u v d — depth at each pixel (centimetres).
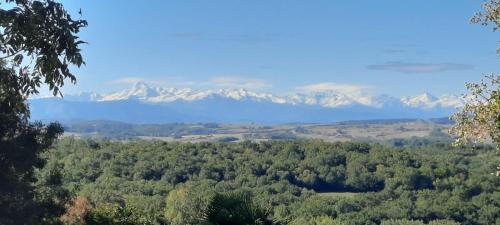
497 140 1072
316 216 6906
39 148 1320
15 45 805
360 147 10056
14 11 785
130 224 2011
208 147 9606
